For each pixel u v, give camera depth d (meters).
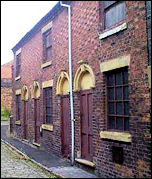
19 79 19.48
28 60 17.41
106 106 9.24
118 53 8.50
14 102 20.98
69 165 11.04
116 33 8.59
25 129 18.41
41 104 14.98
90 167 9.88
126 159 8.06
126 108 8.41
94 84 9.70
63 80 12.48
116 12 8.91
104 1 9.48
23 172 10.20
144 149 7.37
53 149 13.34
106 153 8.98
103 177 9.09
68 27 11.62
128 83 8.19
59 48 12.73
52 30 13.55
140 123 7.53
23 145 16.55
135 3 7.78
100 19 9.44
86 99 10.54
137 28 7.70
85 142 10.57
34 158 12.48
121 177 8.25
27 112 17.84
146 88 7.34
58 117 12.80
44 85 14.52
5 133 22.36
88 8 10.16
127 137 7.95
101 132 9.20
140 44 7.58
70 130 11.48
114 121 8.94
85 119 10.60
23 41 18.19
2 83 28.70
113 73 9.01
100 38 9.31
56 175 9.60
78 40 10.88
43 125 14.49
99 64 9.42
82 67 10.45
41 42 14.96
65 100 12.34
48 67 14.07
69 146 11.69
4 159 12.51
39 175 9.77
